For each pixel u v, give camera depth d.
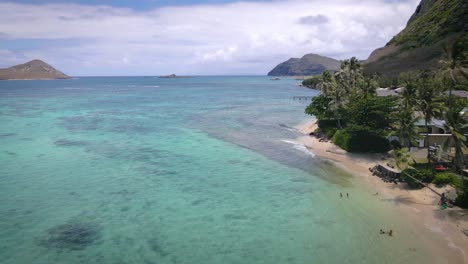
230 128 78.44
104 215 32.81
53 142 61.81
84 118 91.94
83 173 44.69
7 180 41.62
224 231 30.06
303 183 41.66
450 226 29.94
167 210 34.09
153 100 151.38
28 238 28.48
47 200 36.00
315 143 62.44
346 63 89.56
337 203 35.62
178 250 27.09
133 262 25.45
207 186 40.72
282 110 112.81
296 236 29.12
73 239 28.47
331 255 26.23
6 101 140.25
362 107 55.97
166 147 59.19
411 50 167.25
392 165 43.44
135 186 40.41
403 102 48.12
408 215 32.41
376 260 25.42
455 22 157.12
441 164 41.75
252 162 50.47
